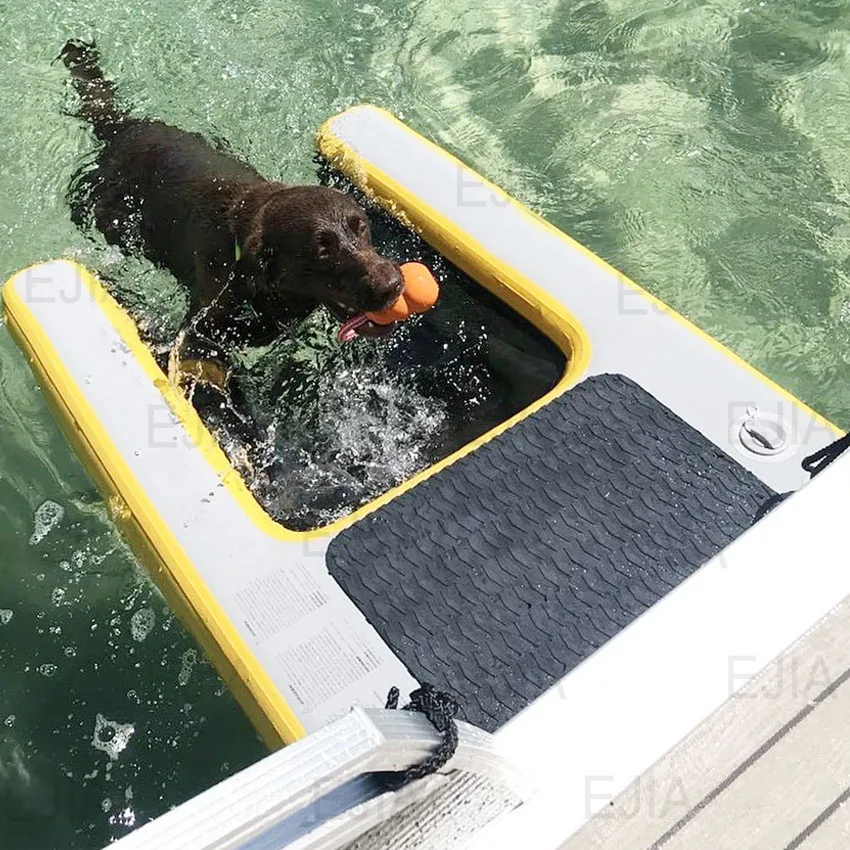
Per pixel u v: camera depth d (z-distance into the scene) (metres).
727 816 1.57
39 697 2.99
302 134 4.46
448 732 1.39
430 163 3.54
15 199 4.15
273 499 2.97
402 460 3.10
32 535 3.35
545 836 1.52
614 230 4.21
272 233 3.20
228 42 4.91
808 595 1.73
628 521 2.42
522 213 3.31
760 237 4.14
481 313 3.28
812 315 3.88
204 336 3.36
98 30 4.93
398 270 3.01
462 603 2.31
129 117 4.27
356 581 2.38
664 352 2.80
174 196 3.67
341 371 3.36
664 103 4.70
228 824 1.18
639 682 1.65
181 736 2.88
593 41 5.01
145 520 2.63
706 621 1.70
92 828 2.77
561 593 2.30
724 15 5.09
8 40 4.86
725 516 2.42
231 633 2.36
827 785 1.61
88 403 2.90
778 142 4.51
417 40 5.00
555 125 4.64
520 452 2.59
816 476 1.87
